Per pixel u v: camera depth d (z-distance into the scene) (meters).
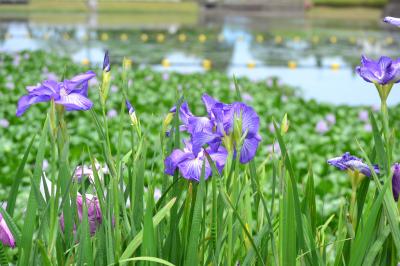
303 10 37.62
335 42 21.45
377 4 39.69
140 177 1.81
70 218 1.80
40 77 10.87
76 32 22.92
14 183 1.83
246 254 1.92
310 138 7.18
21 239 1.68
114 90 9.80
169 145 1.82
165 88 10.48
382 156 1.83
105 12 35.25
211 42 20.64
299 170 5.78
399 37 23.52
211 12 37.03
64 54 16.31
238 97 1.83
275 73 14.30
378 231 1.82
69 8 37.09
